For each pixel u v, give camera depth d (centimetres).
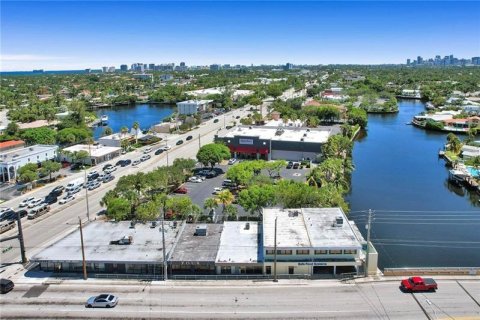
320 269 7719
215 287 7206
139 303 6750
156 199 9944
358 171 15412
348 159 14475
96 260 7581
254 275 7531
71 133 18900
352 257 7512
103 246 8112
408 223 10544
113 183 13375
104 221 9444
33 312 6544
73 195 12169
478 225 10425
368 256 7475
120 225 9138
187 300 6819
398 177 14662
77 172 14925
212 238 8431
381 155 17975
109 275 7600
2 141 18738
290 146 16262
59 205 11475
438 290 6988
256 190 9719
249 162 12756
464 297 6769
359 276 7519
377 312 6394
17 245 9000
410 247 9188
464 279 7338
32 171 13412
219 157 14200
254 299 6819
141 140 19375
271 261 7506
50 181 13762
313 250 7488
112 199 9875
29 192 12688
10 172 13875
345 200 12219
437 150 18975
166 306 6656
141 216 9269
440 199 12412
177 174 12112
